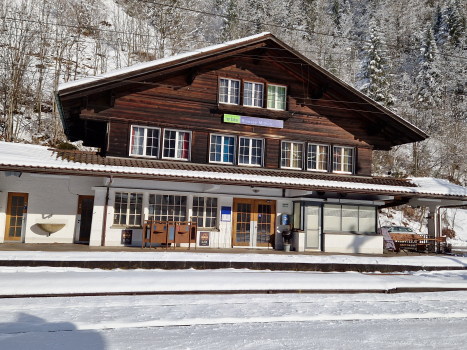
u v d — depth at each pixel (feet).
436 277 45.85
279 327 24.29
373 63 153.17
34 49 135.74
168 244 54.49
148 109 56.24
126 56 164.14
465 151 141.28
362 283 39.17
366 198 63.62
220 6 207.62
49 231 52.42
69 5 174.50
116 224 53.16
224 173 53.83
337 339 22.00
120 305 28.40
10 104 107.45
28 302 28.12
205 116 58.85
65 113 56.59
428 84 167.84
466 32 189.98
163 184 55.06
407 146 154.51
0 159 44.32
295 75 63.72
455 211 120.57
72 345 19.36
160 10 188.44
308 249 58.90
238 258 46.19
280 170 61.31
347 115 66.08
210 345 20.03
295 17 198.90
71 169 46.14
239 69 61.11
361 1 231.71
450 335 23.99
